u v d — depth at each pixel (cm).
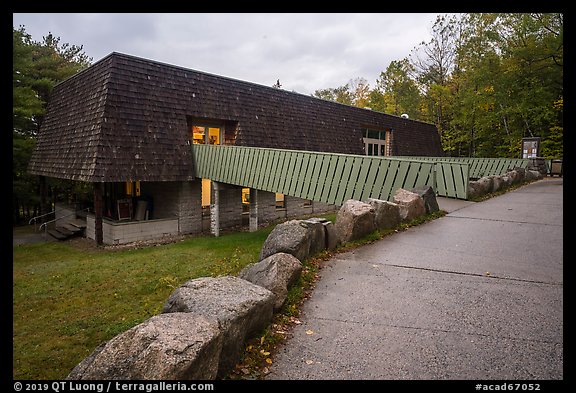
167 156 1241
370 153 2408
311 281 427
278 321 332
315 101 1948
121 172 1113
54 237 1385
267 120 1623
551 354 273
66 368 437
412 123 2820
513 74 2220
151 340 203
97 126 1116
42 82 1775
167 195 1399
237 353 264
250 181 1118
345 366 264
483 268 463
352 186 877
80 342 507
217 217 1348
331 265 486
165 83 1301
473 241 589
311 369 261
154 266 876
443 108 3291
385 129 2503
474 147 2980
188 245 1147
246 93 1585
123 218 1341
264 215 1677
